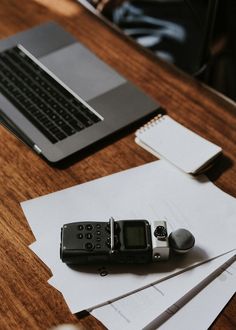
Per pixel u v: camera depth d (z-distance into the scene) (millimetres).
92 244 708
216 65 1203
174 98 961
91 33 1095
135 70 1017
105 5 1325
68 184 830
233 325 665
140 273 714
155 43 1514
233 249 742
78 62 1015
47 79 976
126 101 937
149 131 886
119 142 888
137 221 734
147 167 853
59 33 1084
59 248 742
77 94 945
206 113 934
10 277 714
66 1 1171
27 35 1076
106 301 685
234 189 823
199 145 861
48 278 712
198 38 1518
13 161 862
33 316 676
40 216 785
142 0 1594
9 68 1002
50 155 850
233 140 892
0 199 808
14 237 760
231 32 1190
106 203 801
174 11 1600
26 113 915
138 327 657
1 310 682
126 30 1483
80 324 667
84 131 884
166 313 676
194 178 834
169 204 799
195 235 757
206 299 690
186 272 717
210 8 939
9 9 1153
